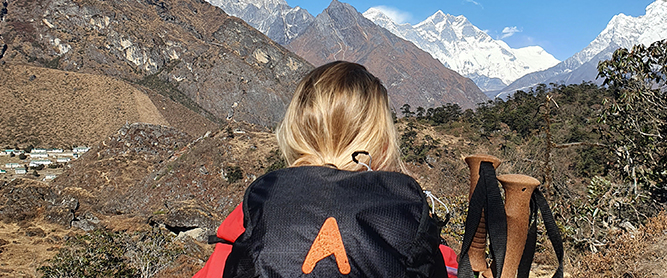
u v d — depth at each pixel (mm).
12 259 32625
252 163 69375
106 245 20375
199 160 70938
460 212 9531
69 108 161875
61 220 42562
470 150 50281
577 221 7547
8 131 144625
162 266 21391
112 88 178625
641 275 5375
